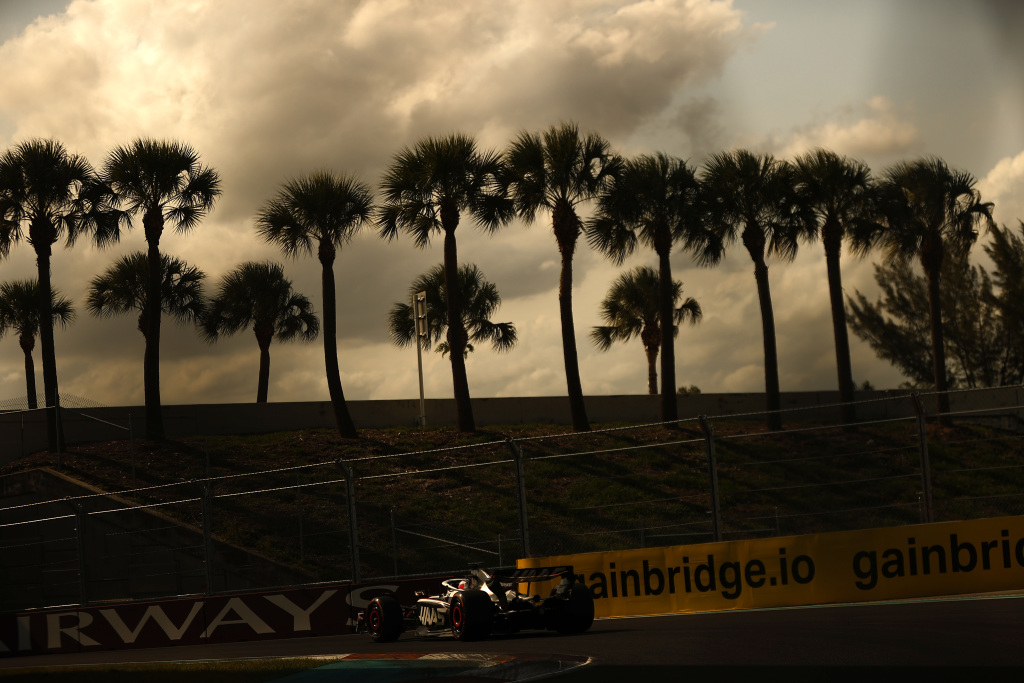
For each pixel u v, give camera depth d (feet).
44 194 97.04
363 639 43.42
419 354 111.75
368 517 80.07
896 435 106.52
